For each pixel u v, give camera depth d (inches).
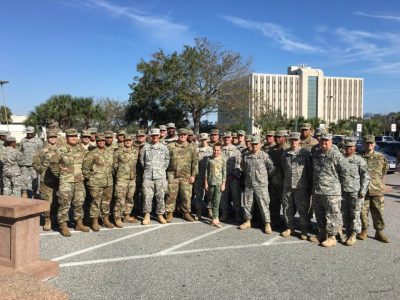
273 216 303.6
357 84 4702.3
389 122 2691.9
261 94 1573.6
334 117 4616.1
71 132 272.5
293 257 229.0
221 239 266.7
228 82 1412.4
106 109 1998.0
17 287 150.6
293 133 271.1
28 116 1662.2
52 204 287.9
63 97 1660.9
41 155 288.2
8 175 386.6
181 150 319.9
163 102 1422.2
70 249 241.0
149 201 309.1
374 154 271.1
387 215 345.4
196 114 1449.3
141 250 240.5
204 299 171.5
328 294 177.8
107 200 293.4
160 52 1406.3
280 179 297.1
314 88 4468.5
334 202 248.8
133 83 1462.8
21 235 185.5
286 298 173.2
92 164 282.2
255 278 195.8
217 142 309.3
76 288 181.9
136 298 171.9
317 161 255.6
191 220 321.4
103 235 274.8
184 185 320.2
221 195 326.6
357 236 271.4
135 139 352.5
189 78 1378.0
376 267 213.5
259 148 291.6
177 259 224.1
